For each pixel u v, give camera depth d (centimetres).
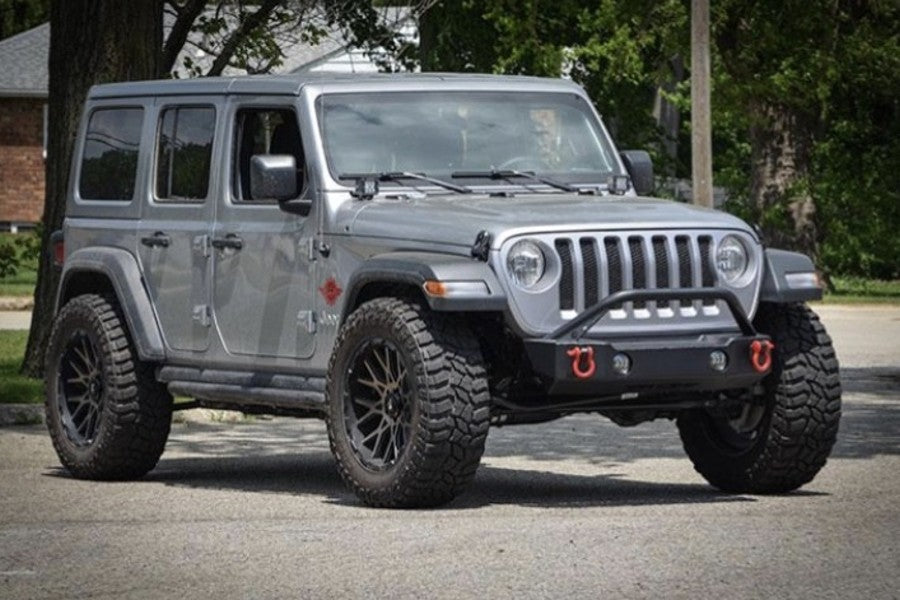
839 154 4731
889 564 996
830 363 1258
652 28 4150
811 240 4553
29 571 994
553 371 1170
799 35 4009
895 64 4278
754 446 1275
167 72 2102
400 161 1316
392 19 3338
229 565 1005
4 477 1433
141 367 1422
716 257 1227
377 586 942
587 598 908
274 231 1321
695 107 3394
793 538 1080
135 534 1116
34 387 1889
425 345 1175
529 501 1260
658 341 1198
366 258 1249
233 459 1574
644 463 1497
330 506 1234
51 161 2006
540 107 1379
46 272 2006
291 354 1309
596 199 1287
